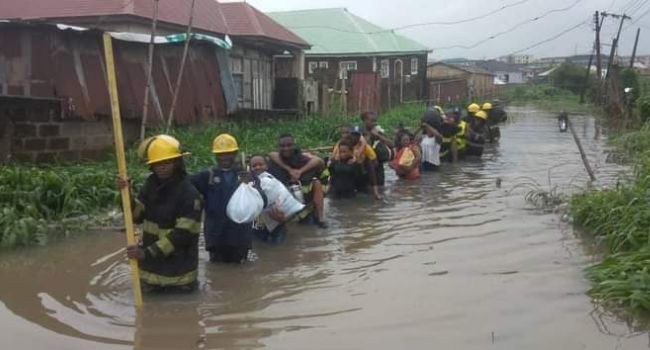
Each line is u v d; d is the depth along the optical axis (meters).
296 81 23.16
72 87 12.49
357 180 10.84
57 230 7.93
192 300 5.61
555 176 12.71
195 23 18.42
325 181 8.84
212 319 5.16
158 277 5.69
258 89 22.25
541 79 91.56
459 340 4.68
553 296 5.58
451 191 11.17
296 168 8.54
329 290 5.86
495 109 20.53
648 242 6.27
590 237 7.65
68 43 12.75
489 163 15.07
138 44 14.12
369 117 11.45
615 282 5.45
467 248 7.25
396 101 36.12
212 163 11.99
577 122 30.95
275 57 24.64
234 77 20.62
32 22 12.42
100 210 8.77
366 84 28.70
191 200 5.65
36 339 4.75
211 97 16.75
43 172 8.80
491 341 4.65
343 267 6.60
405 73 41.16
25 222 7.39
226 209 6.61
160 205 5.70
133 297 5.70
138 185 9.27
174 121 15.08
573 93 69.38
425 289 5.83
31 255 6.98
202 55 16.75
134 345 4.66
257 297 5.68
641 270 5.66
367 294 5.73
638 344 4.56
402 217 9.02
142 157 5.72
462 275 6.23
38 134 10.96
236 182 6.70
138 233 7.60
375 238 7.82
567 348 4.52
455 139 15.32
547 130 25.86
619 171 13.31
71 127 11.91
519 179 12.45
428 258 6.87
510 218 8.80
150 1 17.12
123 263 6.70
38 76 12.57
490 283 5.97
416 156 12.66
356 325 5.00
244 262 6.82
